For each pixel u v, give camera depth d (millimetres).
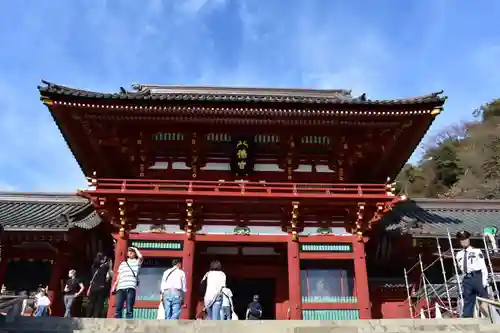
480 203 26594
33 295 21016
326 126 19562
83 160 22047
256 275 20344
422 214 24531
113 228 19375
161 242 18609
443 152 71625
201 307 19484
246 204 18469
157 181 18438
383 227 20750
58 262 20984
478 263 12477
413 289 20578
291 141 20000
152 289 18047
